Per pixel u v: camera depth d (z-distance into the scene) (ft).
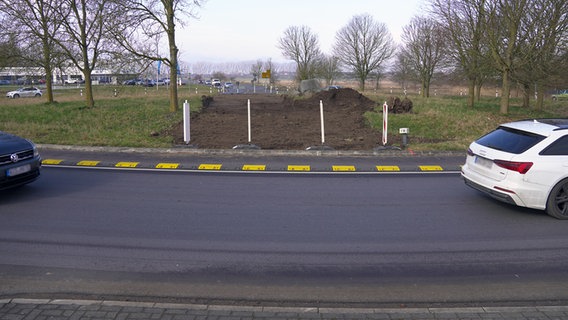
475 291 14.06
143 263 16.07
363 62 186.09
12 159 24.18
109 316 11.85
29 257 16.53
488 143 23.39
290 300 13.43
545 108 106.01
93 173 31.12
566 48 68.80
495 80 105.19
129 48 61.62
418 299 13.51
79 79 233.55
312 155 38.19
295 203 23.84
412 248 17.62
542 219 21.33
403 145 41.70
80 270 15.44
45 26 67.87
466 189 27.12
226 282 14.61
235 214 21.88
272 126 57.21
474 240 18.52
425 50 138.82
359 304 13.16
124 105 73.26
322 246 17.78
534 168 20.94
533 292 14.01
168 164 34.01
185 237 18.70
